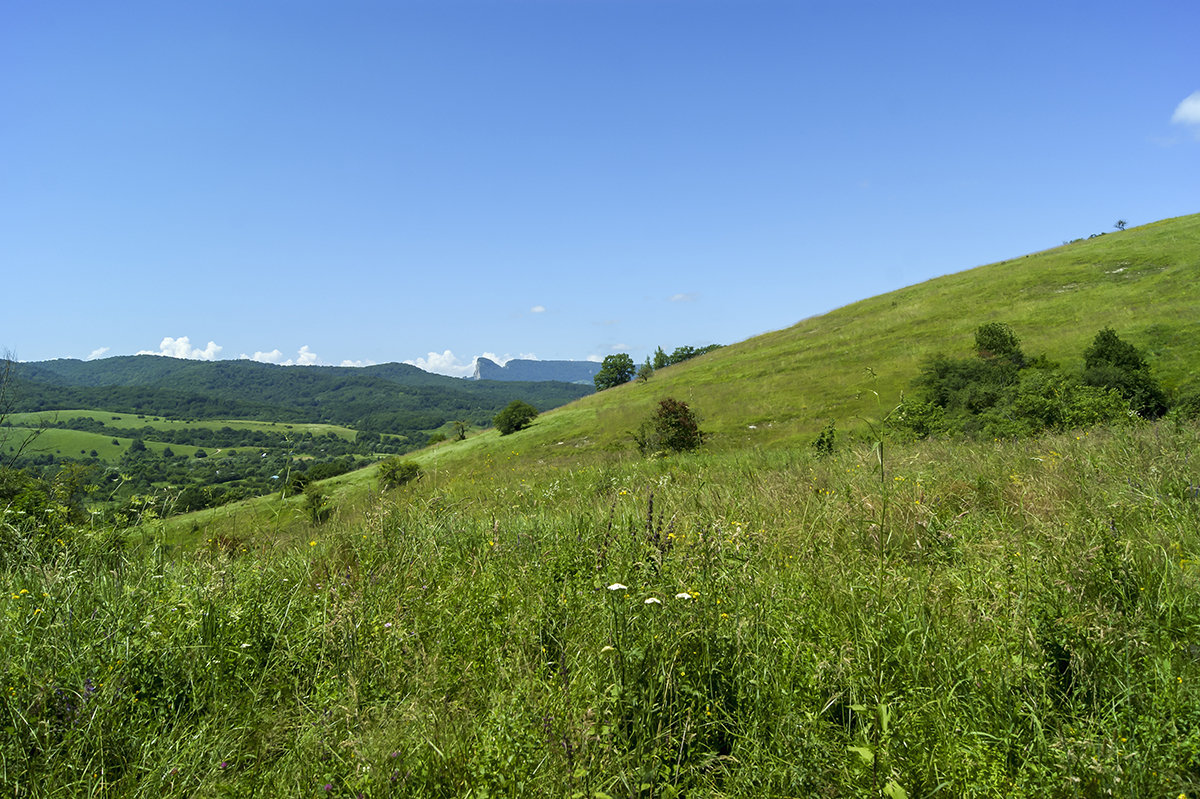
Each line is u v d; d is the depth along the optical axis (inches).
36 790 88.6
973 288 2210.9
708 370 2165.4
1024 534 164.9
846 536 180.9
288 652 125.8
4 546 163.3
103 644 120.0
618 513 223.3
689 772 89.0
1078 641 102.3
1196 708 85.0
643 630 111.9
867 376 1503.4
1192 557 131.5
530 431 1843.0
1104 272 1904.5
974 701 96.6
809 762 84.7
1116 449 255.4
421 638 131.0
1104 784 76.2
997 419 787.4
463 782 86.6
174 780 91.4
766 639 112.3
